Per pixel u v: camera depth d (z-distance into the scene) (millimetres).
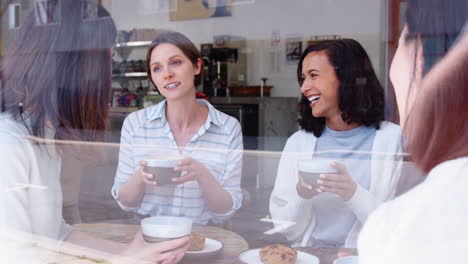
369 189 1105
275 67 1922
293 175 1348
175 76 1554
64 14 1271
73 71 1273
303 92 1427
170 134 1475
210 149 1497
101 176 1415
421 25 910
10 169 1130
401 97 1020
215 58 1954
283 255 1052
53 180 1243
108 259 1103
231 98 1932
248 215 1310
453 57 745
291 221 1235
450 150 708
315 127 1366
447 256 638
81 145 1340
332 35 1631
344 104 1267
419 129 746
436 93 728
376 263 688
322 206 1195
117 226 1298
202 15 1853
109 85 1396
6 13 1377
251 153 1517
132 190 1391
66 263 1077
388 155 1085
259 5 1935
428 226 660
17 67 1241
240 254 1102
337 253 1091
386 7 1161
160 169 1338
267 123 1797
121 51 1735
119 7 1741
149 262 1064
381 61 1183
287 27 1918
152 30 1735
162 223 1115
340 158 1219
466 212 647
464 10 855
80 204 1378
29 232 1153
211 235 1233
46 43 1257
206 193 1363
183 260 1088
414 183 738
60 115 1252
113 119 1518
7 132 1157
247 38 1994
